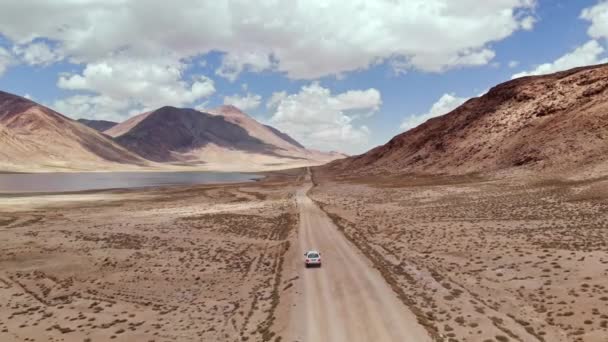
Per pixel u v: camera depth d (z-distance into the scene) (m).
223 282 42.12
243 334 29.45
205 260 49.97
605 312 26.66
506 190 82.38
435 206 77.12
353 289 36.44
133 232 66.31
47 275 45.66
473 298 32.62
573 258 36.97
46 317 34.78
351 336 27.45
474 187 91.38
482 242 47.88
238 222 74.31
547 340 24.83
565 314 27.48
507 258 40.59
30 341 30.41
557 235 46.41
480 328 27.28
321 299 34.50
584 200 62.69
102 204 106.31
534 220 56.09
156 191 145.50
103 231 67.31
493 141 124.19
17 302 38.44
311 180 194.00
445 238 52.22
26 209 94.44
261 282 41.12
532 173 92.31
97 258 51.22
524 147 106.75
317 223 70.62
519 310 29.39
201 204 105.88
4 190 143.25
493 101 148.88
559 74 137.75
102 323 33.25
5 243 59.09
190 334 30.34
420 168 143.50
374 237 57.16
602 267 33.66
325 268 43.62
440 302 32.31
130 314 34.94
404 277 39.19
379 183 129.25
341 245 53.88
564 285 31.97
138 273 45.69
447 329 27.56
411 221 65.62
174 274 45.16
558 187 75.56
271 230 66.75
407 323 28.91
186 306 36.25
